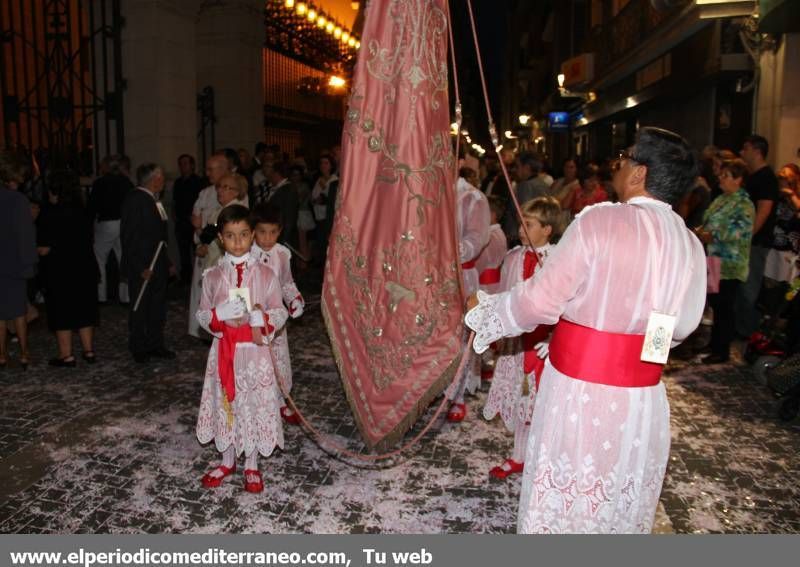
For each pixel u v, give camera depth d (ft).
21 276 19.26
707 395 18.35
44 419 16.20
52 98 29.09
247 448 12.62
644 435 7.52
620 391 7.43
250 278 12.41
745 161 21.88
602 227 7.31
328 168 37.60
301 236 38.14
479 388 18.98
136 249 20.33
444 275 10.25
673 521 11.96
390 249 10.11
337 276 10.23
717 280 19.90
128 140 30.66
